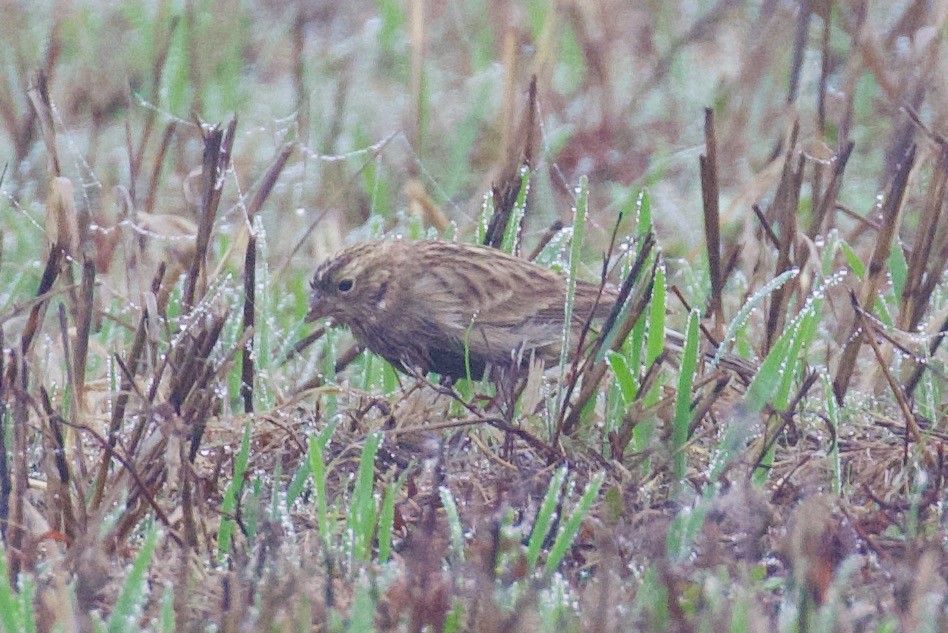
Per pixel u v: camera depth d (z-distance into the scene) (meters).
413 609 6.73
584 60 16.75
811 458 9.04
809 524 7.37
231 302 11.44
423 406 9.68
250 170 14.66
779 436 9.23
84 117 15.78
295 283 12.49
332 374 10.33
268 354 10.21
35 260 12.80
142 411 8.53
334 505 8.57
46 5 17.78
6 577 7.05
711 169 10.12
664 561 6.98
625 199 14.27
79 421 8.98
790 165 10.96
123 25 17.34
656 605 6.86
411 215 13.52
